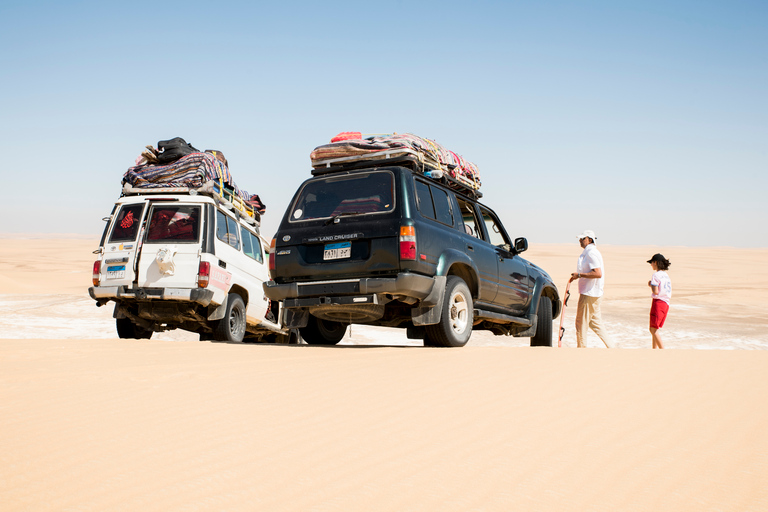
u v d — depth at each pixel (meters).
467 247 8.27
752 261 54.16
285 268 7.79
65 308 20.55
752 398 4.05
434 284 7.46
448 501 2.42
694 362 5.35
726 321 21.45
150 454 2.95
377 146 7.89
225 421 3.54
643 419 3.58
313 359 5.81
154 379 4.68
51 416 3.59
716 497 2.47
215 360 5.69
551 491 2.53
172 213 10.27
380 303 7.38
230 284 10.69
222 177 11.20
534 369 5.10
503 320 9.21
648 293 31.03
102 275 10.22
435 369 5.18
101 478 2.63
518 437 3.24
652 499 2.45
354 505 2.38
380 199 7.54
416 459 2.91
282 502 2.40
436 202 8.05
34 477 2.63
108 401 3.97
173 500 2.41
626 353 6.02
